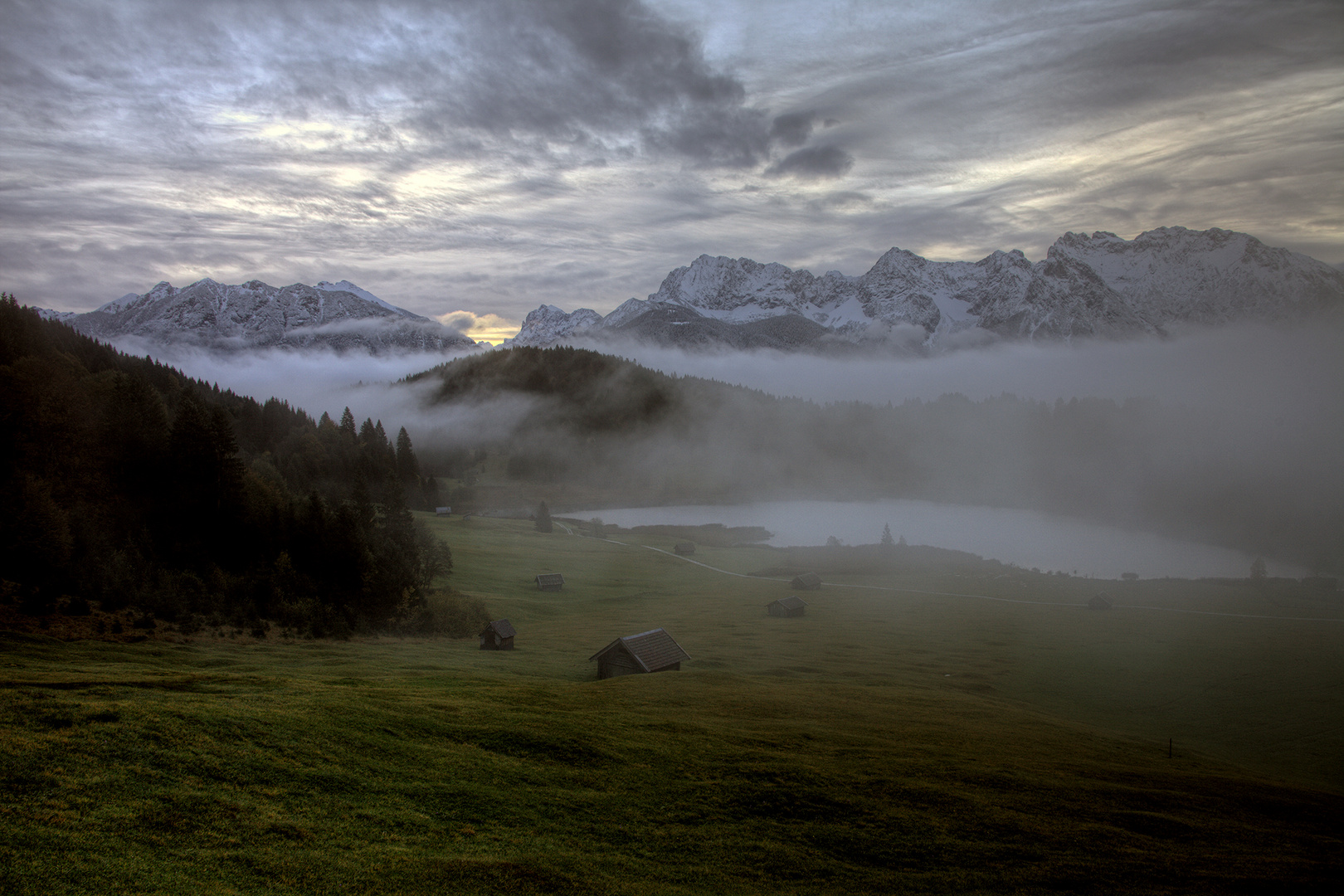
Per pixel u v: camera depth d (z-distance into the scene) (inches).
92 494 3233.3
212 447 3435.0
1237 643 3533.5
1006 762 1685.5
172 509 3321.9
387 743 1332.4
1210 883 1142.3
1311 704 2568.9
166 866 833.5
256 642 2524.6
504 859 992.2
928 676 2844.5
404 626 3161.9
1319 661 3161.9
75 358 5526.6
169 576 2765.7
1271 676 2928.2
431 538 4628.4
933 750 1729.8
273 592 2938.0
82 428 3572.8
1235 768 1904.5
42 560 2413.9
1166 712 2532.0
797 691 2333.9
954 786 1478.8
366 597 3179.1
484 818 1119.6
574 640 3213.6
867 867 1124.5
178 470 3430.1
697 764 1457.9
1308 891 1128.2
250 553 3270.2
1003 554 7677.2
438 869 940.0
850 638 3540.8
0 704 1158.3
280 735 1258.0
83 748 1057.5
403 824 1054.4
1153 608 4554.6
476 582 4591.5
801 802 1323.8
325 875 883.4
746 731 1722.4
